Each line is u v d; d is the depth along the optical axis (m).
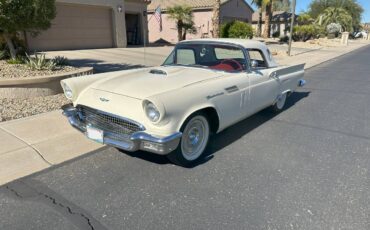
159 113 2.96
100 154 3.87
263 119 5.54
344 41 33.50
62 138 4.29
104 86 3.67
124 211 2.74
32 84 6.05
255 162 3.75
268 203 2.88
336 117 5.74
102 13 17.00
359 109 6.37
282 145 4.31
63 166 3.54
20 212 2.70
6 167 3.45
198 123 3.62
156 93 3.19
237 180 3.30
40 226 2.53
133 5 19.70
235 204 2.86
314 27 33.75
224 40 4.71
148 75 3.96
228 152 4.04
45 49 14.66
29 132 4.45
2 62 7.96
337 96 7.60
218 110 3.74
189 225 2.56
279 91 5.43
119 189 3.09
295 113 5.98
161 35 27.14
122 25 18.00
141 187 3.13
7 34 7.52
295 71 6.06
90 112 3.54
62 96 6.38
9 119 4.96
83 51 15.05
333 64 14.81
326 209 2.79
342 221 2.62
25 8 6.71
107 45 17.69
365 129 5.06
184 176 3.37
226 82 3.91
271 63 5.20
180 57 4.93
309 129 5.02
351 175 3.44
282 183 3.25
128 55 14.32
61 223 2.56
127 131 3.24
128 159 3.75
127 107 3.21
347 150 4.16
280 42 28.86
